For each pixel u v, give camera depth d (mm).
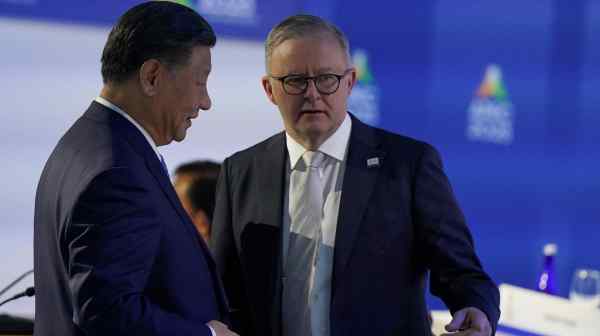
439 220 5340
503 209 13562
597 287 8492
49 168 4641
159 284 4449
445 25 13062
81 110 10914
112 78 4625
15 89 10555
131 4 11109
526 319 6832
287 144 5668
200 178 8070
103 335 4070
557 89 13750
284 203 5559
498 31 13352
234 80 11719
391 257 5352
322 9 12328
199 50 4641
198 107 4758
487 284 5176
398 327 5352
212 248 5805
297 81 5199
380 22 12727
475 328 4742
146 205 4289
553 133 13773
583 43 13820
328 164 5523
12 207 10578
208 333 4375
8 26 10484
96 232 4105
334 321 5230
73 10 10797
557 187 13852
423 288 5617
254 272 5520
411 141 5637
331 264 5344
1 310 10211
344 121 5566
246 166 5812
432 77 13062
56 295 4434
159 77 4551
